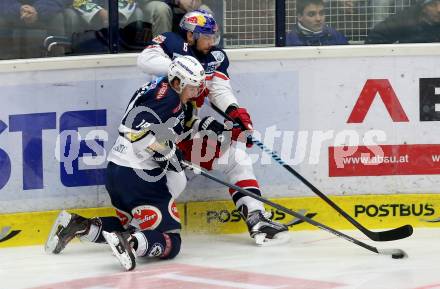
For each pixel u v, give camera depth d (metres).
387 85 14.89
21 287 11.78
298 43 14.92
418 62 14.86
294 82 14.80
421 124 14.95
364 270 12.19
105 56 14.39
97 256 13.41
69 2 14.48
